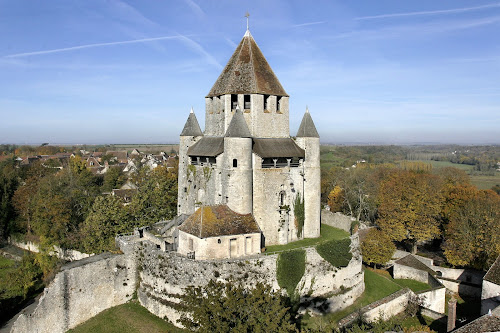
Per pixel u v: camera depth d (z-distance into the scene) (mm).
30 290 59281
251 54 55375
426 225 71688
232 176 49000
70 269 43562
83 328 43062
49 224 71688
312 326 42719
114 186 115562
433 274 61469
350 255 50344
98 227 61281
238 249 45844
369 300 50875
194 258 44188
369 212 94875
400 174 100062
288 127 56812
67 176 90562
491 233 61312
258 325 28422
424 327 44219
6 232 86312
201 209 47000
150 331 41688
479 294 57844
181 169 59344
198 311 31500
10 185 91062
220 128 55344
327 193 115562
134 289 48656
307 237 56188
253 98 52656
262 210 51688
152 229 60688
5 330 46469
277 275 44250
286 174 53469
